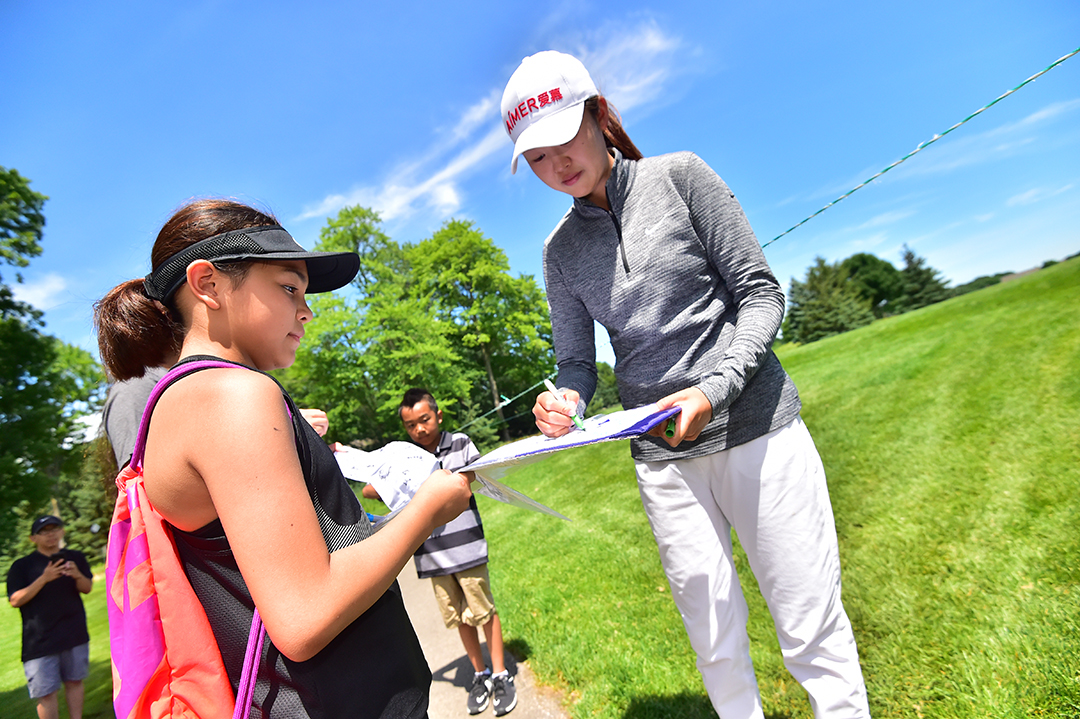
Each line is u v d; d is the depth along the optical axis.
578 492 7.01
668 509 1.70
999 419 4.12
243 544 0.72
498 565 4.86
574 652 2.91
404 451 1.63
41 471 15.98
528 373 31.28
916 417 4.92
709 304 1.69
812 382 8.92
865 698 1.55
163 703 0.80
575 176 1.63
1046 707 1.66
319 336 23.58
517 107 1.59
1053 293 8.49
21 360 15.70
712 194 1.60
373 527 1.00
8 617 12.71
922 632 2.15
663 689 2.38
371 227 30.03
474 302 30.56
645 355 1.75
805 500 1.54
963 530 2.78
